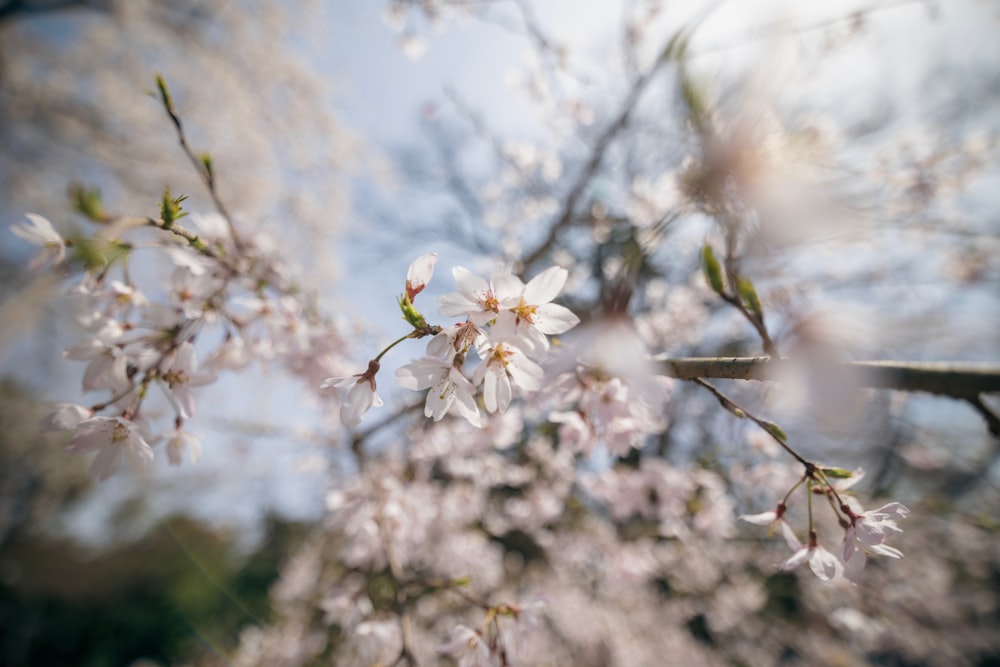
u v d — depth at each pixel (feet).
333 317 7.89
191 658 30.19
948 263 16.51
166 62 23.22
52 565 37.96
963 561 20.17
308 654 15.58
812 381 2.96
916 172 13.14
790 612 22.13
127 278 4.72
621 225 17.90
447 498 12.94
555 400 5.38
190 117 22.79
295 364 7.62
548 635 19.19
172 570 37.91
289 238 23.65
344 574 16.28
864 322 3.09
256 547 29.86
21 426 26.66
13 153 22.53
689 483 11.12
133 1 21.62
